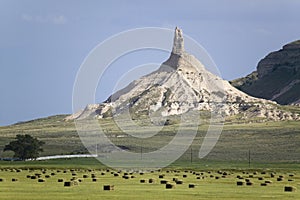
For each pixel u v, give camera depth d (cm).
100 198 11931
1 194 12494
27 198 11744
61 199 11656
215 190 14262
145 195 12669
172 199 11919
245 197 12494
